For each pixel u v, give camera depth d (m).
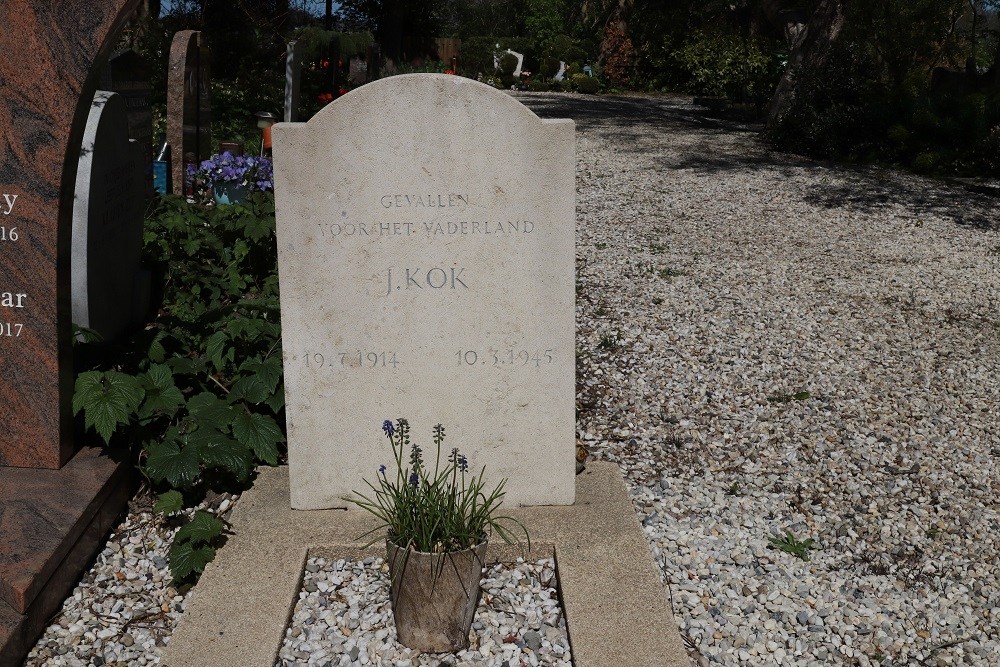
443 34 36.47
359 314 3.77
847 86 17.08
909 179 14.15
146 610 3.46
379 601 3.42
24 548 3.33
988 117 15.52
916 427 5.38
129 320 6.05
